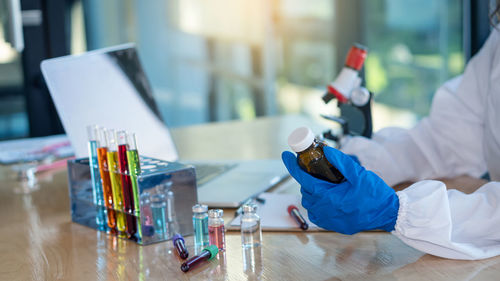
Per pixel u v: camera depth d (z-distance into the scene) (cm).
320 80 459
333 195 81
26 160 164
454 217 88
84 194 108
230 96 448
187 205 100
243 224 91
